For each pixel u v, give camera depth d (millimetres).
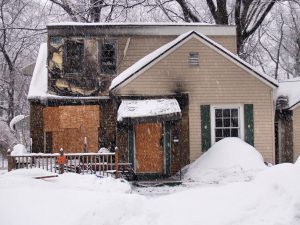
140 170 19297
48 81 20812
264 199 8711
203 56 19906
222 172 17734
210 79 19891
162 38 21828
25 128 35406
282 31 38062
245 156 18219
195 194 9664
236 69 19953
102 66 21219
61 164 16297
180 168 18547
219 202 8969
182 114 19781
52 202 9211
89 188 13344
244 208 8531
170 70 19797
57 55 20953
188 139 19688
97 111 20828
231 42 22453
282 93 23844
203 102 19859
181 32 21922
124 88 19672
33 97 20562
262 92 19984
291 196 8438
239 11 29562
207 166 18266
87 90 20938
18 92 37375
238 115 19984
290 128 22516
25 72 25094
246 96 19938
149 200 9414
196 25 22125
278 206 8391
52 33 20922
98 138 20750
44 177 14188
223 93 19891
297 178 8797
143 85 19688
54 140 20766
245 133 19891
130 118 18109
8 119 35750
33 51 39312
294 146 22391
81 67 21047
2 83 36625
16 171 14539
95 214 8266
